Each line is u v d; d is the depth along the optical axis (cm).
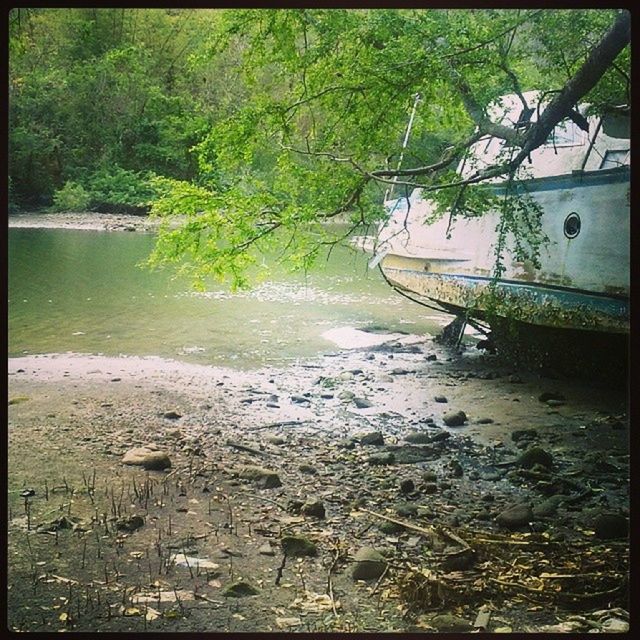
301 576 370
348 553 392
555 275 677
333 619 333
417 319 959
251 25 639
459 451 545
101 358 744
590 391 684
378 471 503
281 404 630
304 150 697
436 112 689
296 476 488
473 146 736
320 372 724
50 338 814
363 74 609
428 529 418
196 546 393
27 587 352
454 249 789
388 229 880
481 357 793
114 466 487
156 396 632
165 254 668
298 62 625
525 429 584
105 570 368
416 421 601
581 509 455
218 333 858
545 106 691
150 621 325
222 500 448
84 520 415
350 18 605
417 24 596
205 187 702
